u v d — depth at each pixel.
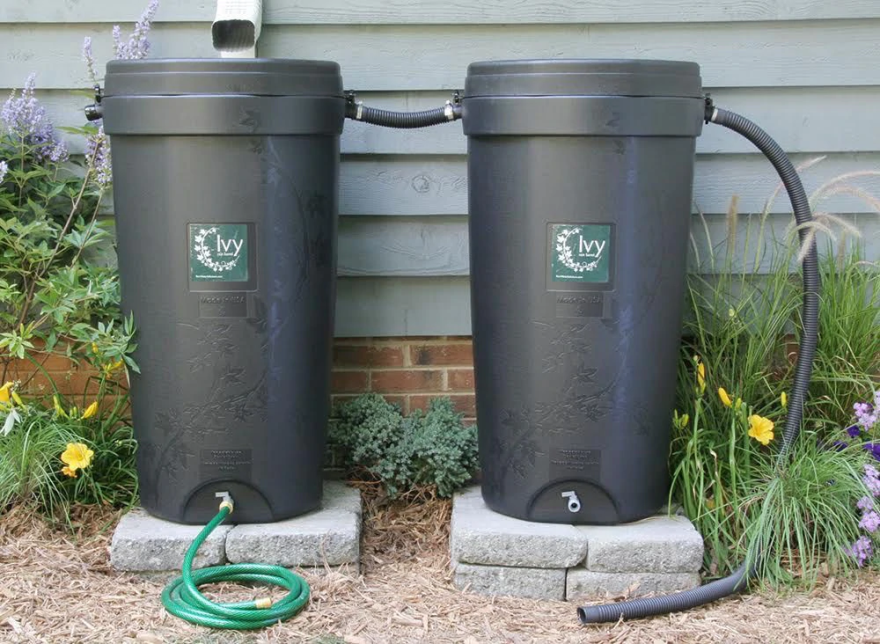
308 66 2.80
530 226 2.81
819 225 2.99
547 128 2.73
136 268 2.88
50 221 3.32
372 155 3.41
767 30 3.38
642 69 2.71
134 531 2.93
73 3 3.34
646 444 2.94
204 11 3.34
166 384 2.90
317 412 3.02
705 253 3.48
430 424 3.38
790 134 3.43
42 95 3.42
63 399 3.45
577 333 2.83
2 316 3.32
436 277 3.50
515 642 2.62
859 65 3.38
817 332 3.15
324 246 2.95
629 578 2.88
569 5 3.35
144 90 2.74
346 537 2.94
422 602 2.84
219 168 2.77
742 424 3.14
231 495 2.95
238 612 2.62
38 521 3.14
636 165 2.76
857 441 3.21
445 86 3.40
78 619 2.67
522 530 2.91
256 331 2.86
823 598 2.87
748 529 2.95
